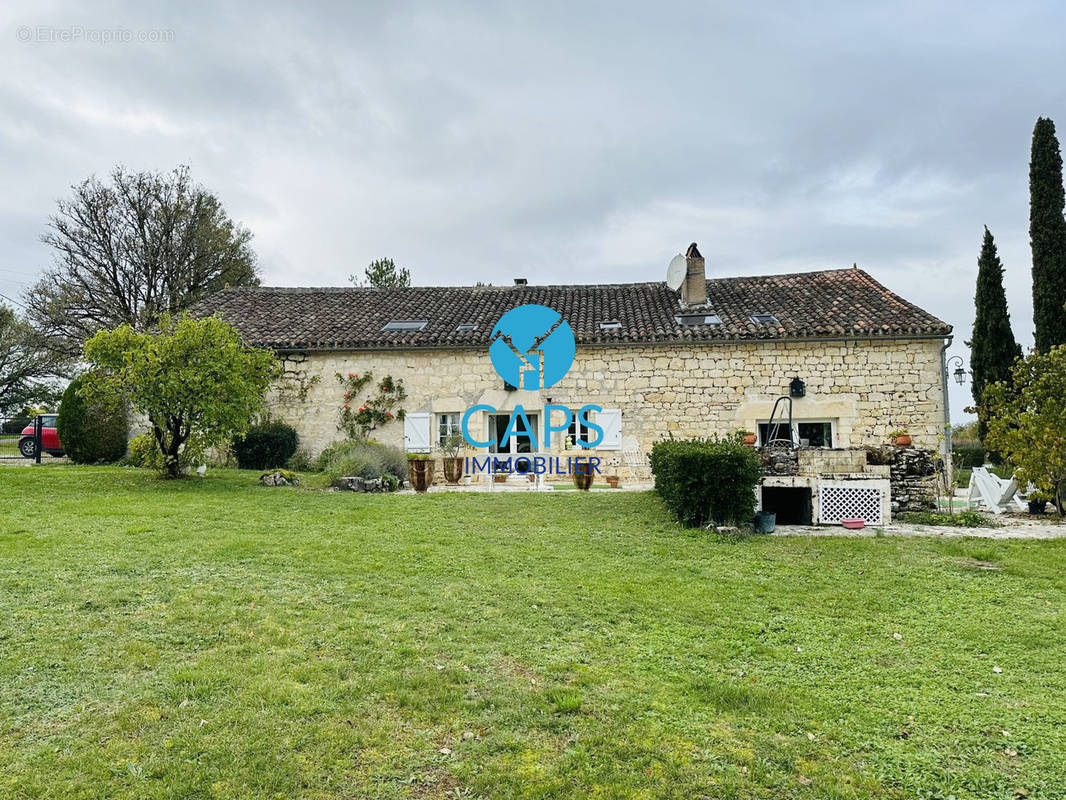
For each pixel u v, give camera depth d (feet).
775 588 20.63
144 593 18.01
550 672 14.24
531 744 11.43
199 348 37.09
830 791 10.36
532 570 22.07
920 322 46.70
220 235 95.76
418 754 11.02
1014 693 13.78
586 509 32.12
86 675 13.26
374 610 17.61
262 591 18.74
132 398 36.96
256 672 13.62
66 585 18.35
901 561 23.84
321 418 50.57
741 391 47.93
